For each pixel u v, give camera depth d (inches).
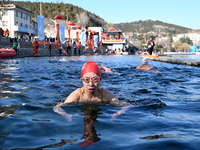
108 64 621.3
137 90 203.5
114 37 3420.3
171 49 7106.3
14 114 116.7
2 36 1003.3
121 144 79.4
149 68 412.8
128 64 625.6
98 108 130.9
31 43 1256.2
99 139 83.5
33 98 160.2
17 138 84.0
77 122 103.6
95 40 2522.1
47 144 78.5
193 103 149.7
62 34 1517.0
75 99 144.6
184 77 310.2
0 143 79.4
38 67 435.8
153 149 75.5
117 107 135.0
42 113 118.9
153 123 104.3
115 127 97.7
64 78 280.5
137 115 118.2
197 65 525.3
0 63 516.7
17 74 311.1
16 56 843.4
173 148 76.3
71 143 79.4
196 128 97.6
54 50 1553.9
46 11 5236.2
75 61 692.7
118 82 255.9
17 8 1891.0
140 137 86.4
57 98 162.2
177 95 180.9
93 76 136.3
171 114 121.3
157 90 205.3
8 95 168.1
